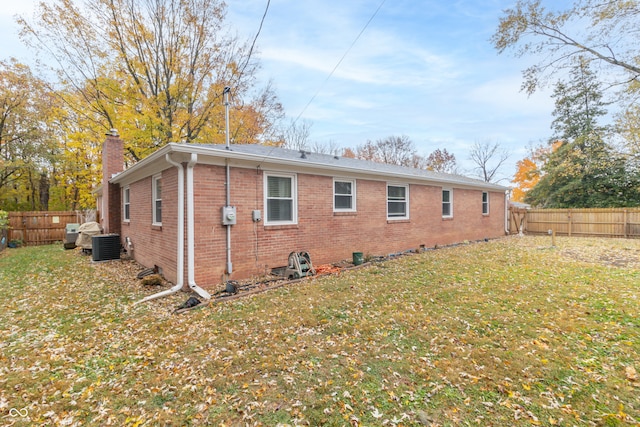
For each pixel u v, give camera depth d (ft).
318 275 23.43
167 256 21.67
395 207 35.42
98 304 17.17
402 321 14.34
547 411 8.09
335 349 11.70
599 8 29.86
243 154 20.74
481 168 120.37
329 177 28.02
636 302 16.38
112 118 47.47
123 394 9.05
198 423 7.87
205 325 14.07
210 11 50.26
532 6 32.63
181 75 50.88
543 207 77.97
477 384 9.36
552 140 76.28
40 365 10.65
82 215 50.39
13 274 24.68
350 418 7.95
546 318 14.47
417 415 8.03
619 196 62.44
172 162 18.75
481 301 17.10
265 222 23.31
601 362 10.48
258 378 9.82
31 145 53.01
